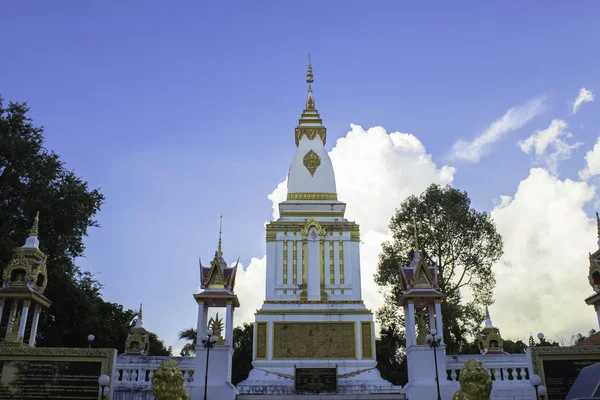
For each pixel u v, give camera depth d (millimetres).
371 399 29891
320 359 39844
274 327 40812
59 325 44375
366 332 40719
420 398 28094
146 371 28422
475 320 52250
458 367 29547
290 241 45188
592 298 28000
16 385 24688
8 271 26844
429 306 31719
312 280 43812
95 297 49219
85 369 25219
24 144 42812
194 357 30594
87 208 46062
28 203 42000
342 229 45562
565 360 25828
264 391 36406
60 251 43281
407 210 56844
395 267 54812
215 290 31203
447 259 54375
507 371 28672
